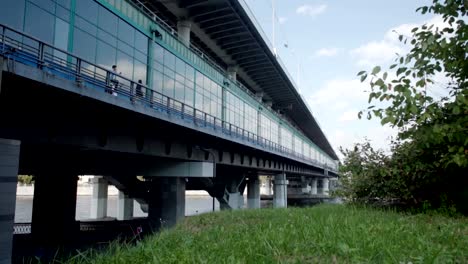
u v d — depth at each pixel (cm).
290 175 9206
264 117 5609
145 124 2162
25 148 1967
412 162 1145
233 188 4969
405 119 757
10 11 1443
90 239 2578
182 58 2995
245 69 5731
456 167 1023
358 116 750
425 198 1197
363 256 559
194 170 2688
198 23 4072
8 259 1125
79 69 1451
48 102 1535
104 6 2020
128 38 2253
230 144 3403
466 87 784
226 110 4025
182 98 2964
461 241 657
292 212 1383
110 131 1923
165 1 3584
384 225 805
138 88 2284
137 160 2781
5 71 1121
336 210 1266
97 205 4766
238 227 984
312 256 582
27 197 8344
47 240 2458
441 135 763
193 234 907
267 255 579
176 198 2725
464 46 711
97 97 1508
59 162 2423
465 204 1070
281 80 6334
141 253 660
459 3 710
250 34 4466
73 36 1778
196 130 2462
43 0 1600
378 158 1295
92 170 2628
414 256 541
